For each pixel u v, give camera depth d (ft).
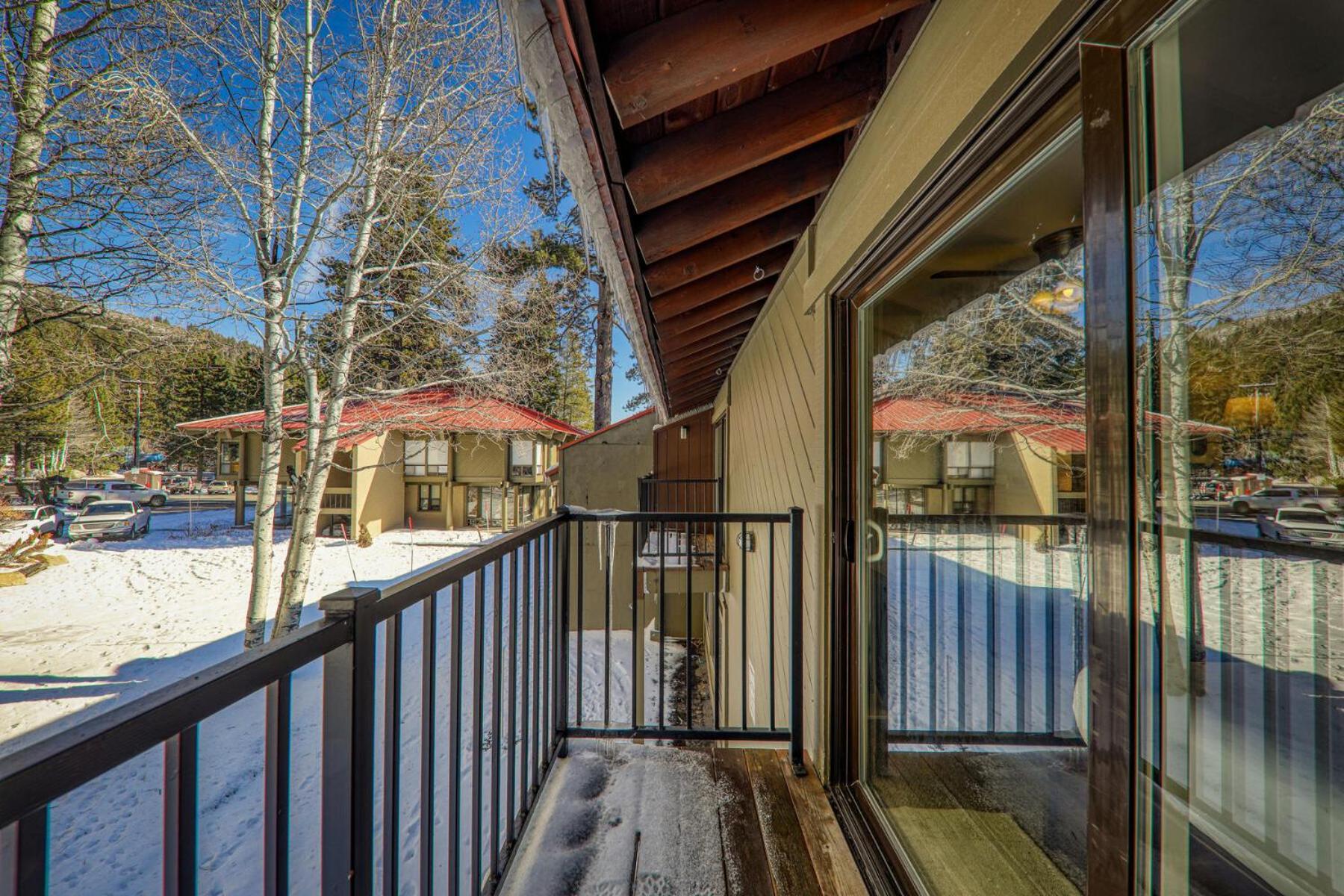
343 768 2.90
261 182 27.91
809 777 6.75
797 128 5.40
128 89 24.85
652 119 4.96
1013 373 3.68
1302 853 1.99
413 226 32.78
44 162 25.20
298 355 28.86
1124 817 2.51
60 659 26.63
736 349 16.89
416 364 33.50
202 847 12.99
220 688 2.12
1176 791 2.35
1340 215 1.93
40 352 27.53
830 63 5.38
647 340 10.22
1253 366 2.12
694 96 4.31
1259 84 2.10
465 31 28.68
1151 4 2.28
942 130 3.67
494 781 5.03
